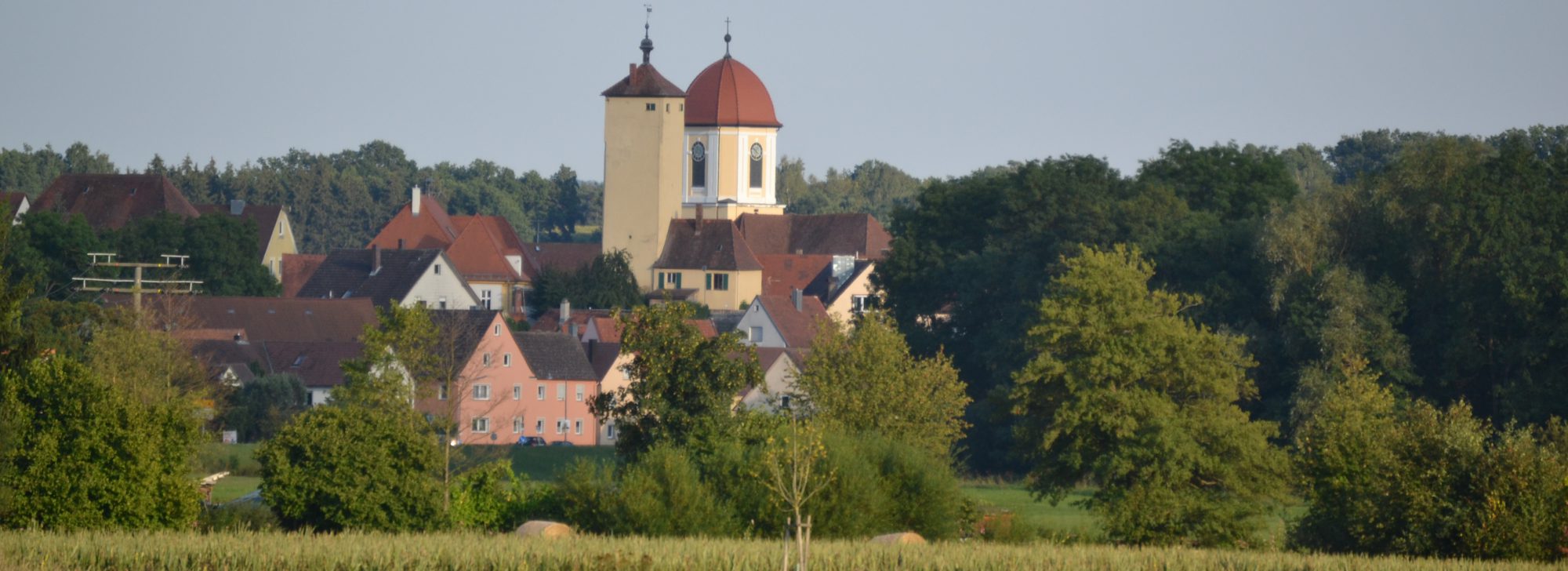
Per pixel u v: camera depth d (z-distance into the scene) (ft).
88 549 503.20
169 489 608.19
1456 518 574.15
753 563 496.64
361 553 500.33
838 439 654.53
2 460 590.14
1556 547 562.66
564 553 508.94
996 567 505.66
